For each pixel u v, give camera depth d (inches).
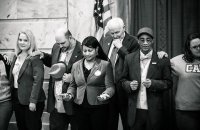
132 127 144.3
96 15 199.5
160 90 140.1
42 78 163.6
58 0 211.2
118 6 201.9
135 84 139.6
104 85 146.0
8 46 217.2
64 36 162.2
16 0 215.8
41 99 165.9
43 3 212.8
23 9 215.0
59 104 161.6
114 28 159.5
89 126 146.1
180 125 146.9
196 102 142.9
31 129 163.8
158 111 140.6
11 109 168.9
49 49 213.2
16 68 164.7
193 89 142.9
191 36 143.6
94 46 144.3
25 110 163.9
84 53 144.9
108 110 146.9
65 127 165.3
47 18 212.8
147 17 195.8
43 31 213.3
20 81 162.6
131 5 197.2
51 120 165.6
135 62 146.0
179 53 194.4
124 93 157.0
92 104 142.6
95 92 143.6
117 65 158.6
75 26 209.3
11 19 216.5
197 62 145.1
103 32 193.5
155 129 139.8
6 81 168.1
